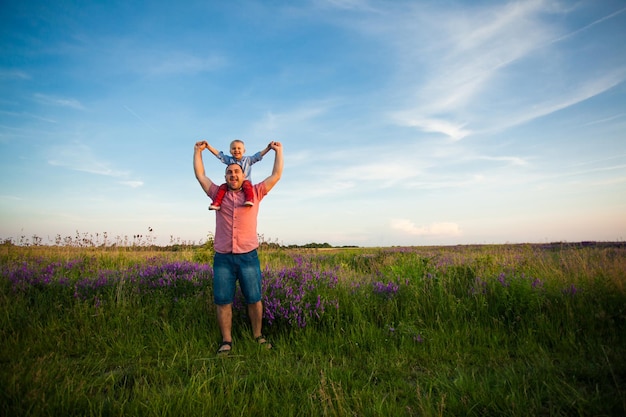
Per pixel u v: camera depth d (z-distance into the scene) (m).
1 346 3.95
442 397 2.76
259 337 4.50
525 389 2.92
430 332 4.71
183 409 2.70
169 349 4.24
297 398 3.01
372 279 7.69
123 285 6.04
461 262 9.21
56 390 2.84
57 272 7.64
